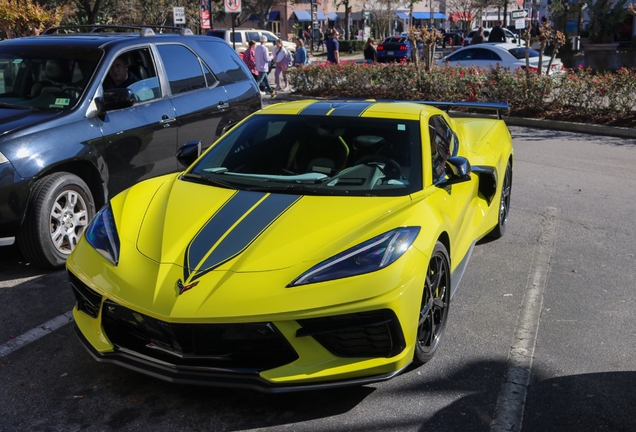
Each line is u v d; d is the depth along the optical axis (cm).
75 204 502
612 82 1248
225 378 294
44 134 482
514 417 306
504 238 594
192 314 285
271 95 1791
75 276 336
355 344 302
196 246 320
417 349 338
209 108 657
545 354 372
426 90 1538
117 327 317
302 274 297
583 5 2334
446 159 422
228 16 4966
